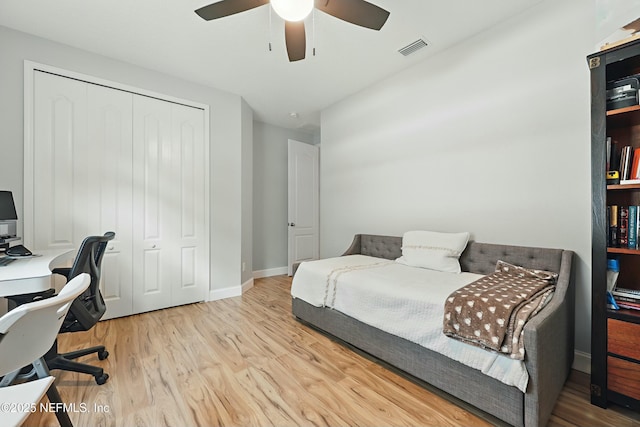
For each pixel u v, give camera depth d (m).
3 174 2.20
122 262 2.72
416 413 1.42
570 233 1.88
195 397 1.53
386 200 3.11
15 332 0.81
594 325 1.46
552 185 1.95
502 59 2.18
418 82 2.77
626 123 1.60
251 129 3.95
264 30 2.25
